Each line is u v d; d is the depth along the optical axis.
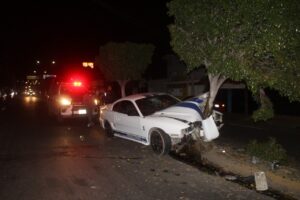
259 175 7.84
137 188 8.00
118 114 13.47
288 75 8.59
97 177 8.93
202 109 11.77
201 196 7.40
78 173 9.34
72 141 14.15
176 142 11.08
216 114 12.15
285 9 8.00
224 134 15.88
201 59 10.89
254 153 10.11
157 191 7.76
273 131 16.94
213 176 8.84
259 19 8.49
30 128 18.80
